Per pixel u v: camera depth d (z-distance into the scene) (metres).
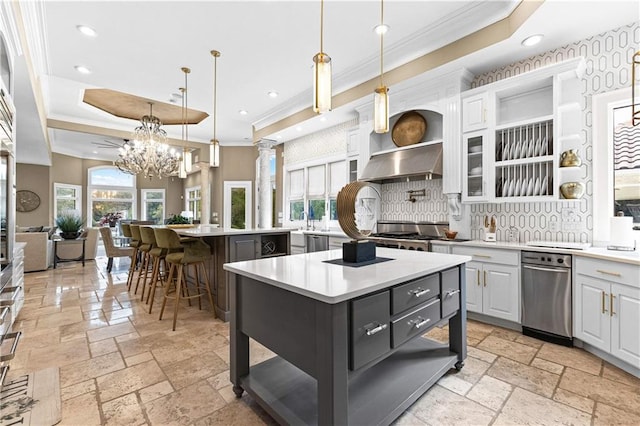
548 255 2.81
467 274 3.37
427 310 1.90
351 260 2.04
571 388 2.07
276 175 7.42
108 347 2.70
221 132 7.39
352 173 5.02
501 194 3.44
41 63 3.89
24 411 1.83
